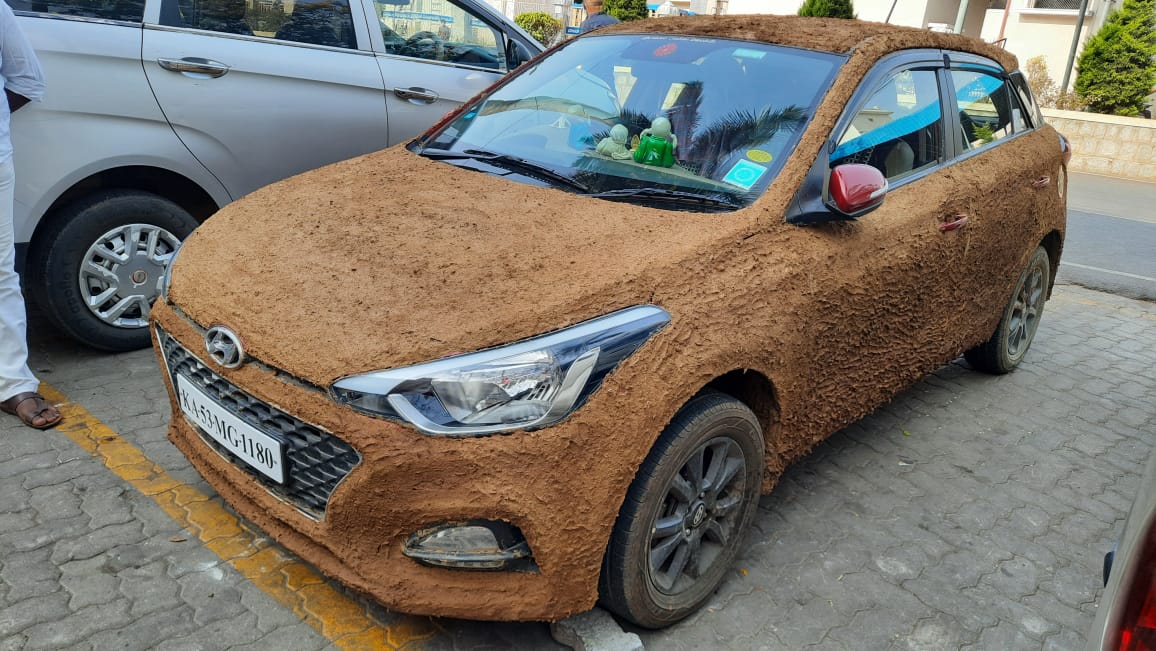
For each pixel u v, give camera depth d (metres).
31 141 3.53
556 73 3.69
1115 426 4.37
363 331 2.15
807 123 2.97
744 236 2.62
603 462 2.15
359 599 2.61
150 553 2.72
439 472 2.05
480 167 3.18
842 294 2.84
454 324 2.14
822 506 3.37
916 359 3.49
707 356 2.36
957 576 3.01
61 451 3.24
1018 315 4.71
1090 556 3.20
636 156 3.05
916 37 3.63
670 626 2.61
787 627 2.66
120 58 3.75
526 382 2.07
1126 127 14.94
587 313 2.22
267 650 2.37
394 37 4.86
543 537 2.10
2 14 3.06
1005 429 4.21
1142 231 9.73
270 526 2.40
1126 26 16.03
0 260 3.23
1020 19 18.80
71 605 2.47
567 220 2.66
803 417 2.88
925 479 3.65
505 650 2.44
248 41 4.21
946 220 3.43
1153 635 1.26
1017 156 4.23
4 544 2.69
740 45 3.41
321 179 3.11
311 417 2.11
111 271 3.92
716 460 2.58
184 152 4.02
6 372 3.35
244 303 2.33
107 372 3.91
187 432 2.70
